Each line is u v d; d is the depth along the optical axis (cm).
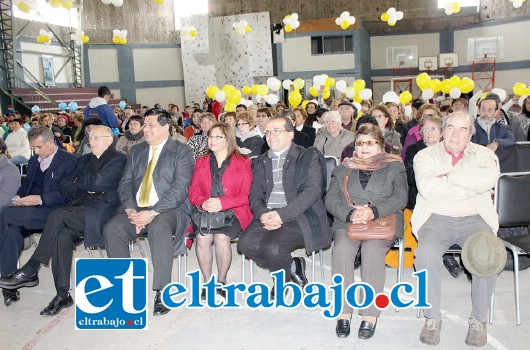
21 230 388
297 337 307
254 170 367
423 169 319
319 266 434
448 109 686
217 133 365
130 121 556
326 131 524
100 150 384
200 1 2100
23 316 353
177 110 1330
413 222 326
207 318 337
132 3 2061
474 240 280
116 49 2044
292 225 348
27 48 1738
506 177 329
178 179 366
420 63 2027
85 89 1872
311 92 1102
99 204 374
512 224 330
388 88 2112
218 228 358
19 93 1641
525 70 1764
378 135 330
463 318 324
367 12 1927
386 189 324
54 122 1063
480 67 1892
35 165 412
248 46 2002
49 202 392
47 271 445
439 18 1922
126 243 355
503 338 295
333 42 1966
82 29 1972
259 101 1085
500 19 1819
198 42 1941
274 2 1995
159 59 2138
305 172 351
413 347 290
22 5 1240
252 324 327
